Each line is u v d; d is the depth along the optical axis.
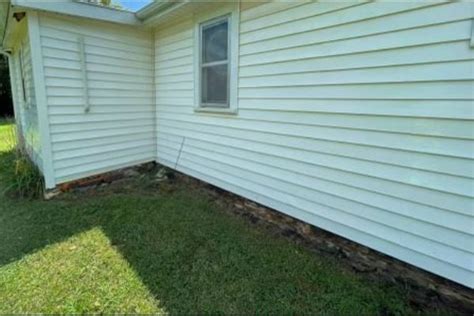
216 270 2.52
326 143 2.70
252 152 3.54
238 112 3.66
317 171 2.82
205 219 3.56
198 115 4.41
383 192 2.33
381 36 2.20
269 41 3.12
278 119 3.14
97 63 4.58
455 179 1.95
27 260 2.60
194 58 4.31
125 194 4.43
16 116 7.99
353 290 2.29
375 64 2.26
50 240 2.97
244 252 2.82
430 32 1.95
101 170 4.86
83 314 1.99
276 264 2.63
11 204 3.93
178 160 5.04
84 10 4.16
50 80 4.07
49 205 3.91
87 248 2.83
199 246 2.91
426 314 2.05
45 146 4.12
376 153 2.34
